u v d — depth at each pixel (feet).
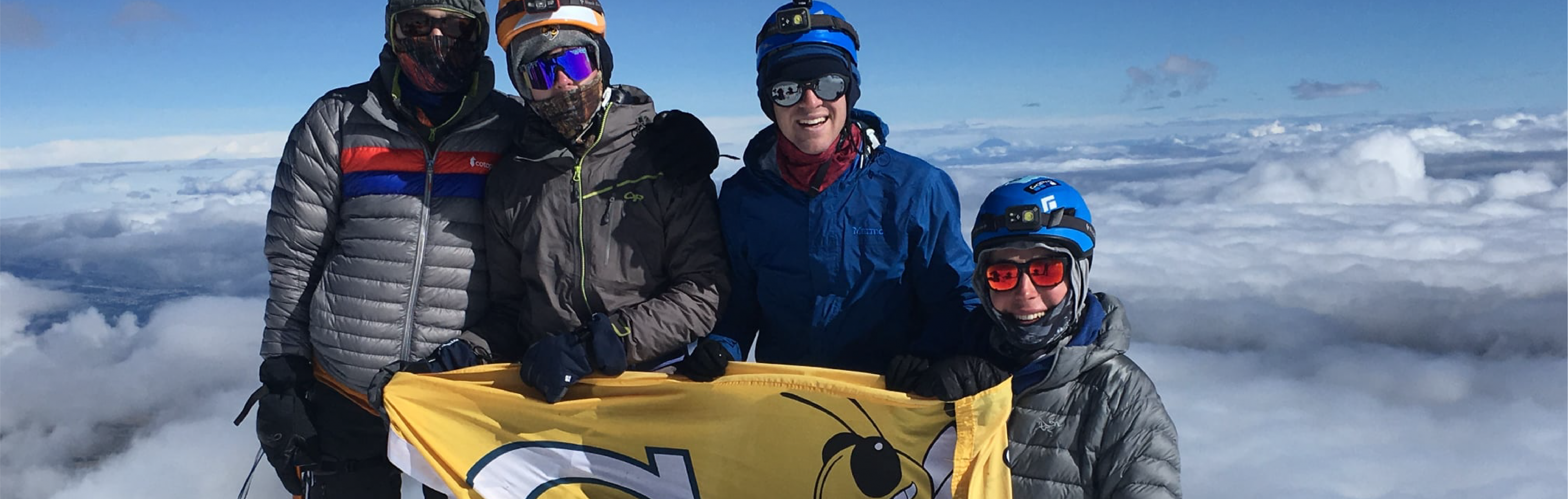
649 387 9.19
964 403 8.11
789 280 9.46
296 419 9.78
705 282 9.26
